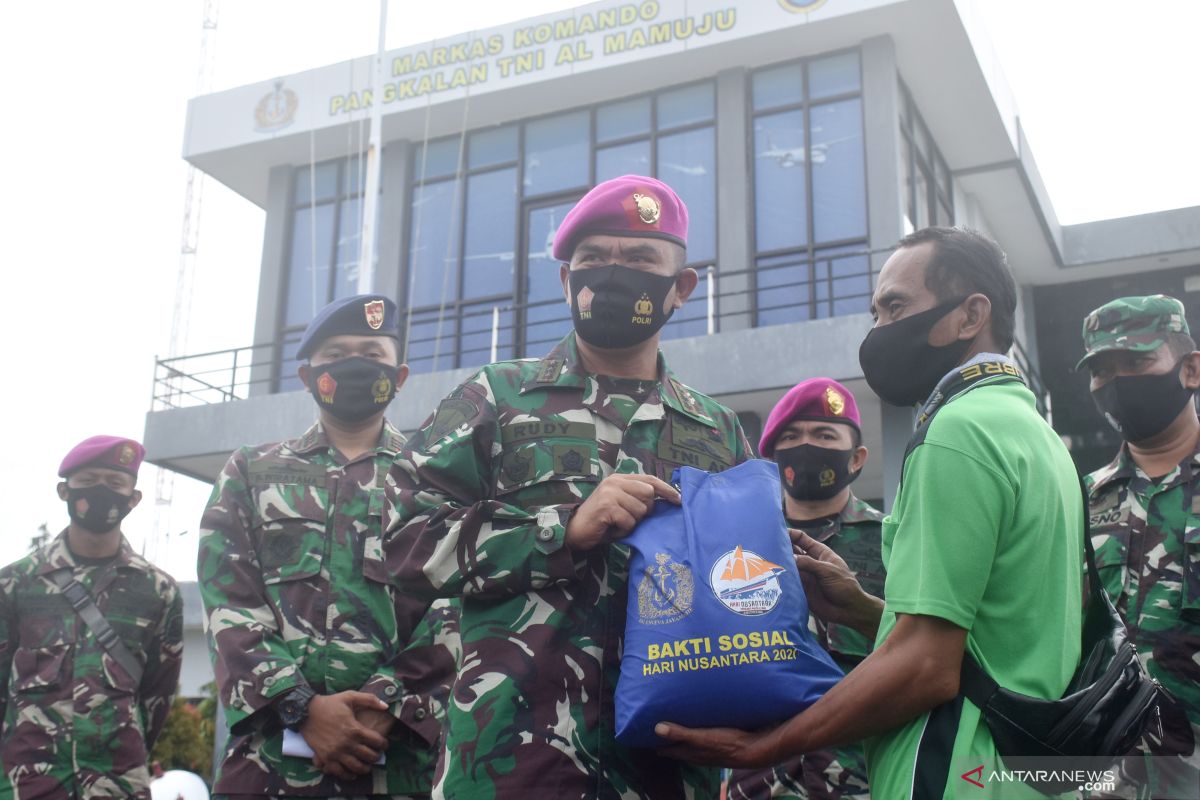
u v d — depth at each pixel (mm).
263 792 3232
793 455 4434
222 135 14578
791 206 12141
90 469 5090
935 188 13555
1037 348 16047
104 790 4855
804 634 2074
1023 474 1914
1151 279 15734
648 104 13102
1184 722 2184
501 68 13281
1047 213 15102
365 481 3779
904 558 1915
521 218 13477
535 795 2234
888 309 2258
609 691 2322
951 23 11688
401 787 3328
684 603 2084
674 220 2619
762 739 1990
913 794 1799
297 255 14539
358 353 3877
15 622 5059
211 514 3611
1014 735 1773
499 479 2521
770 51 12406
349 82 14062
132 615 5141
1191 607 3814
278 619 3518
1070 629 1893
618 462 2541
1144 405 4066
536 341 13047
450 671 3504
